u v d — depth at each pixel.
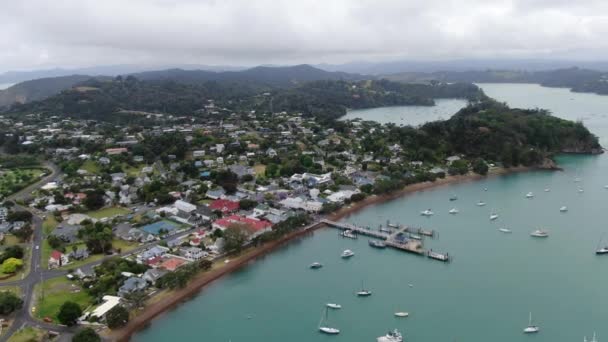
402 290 163.25
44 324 133.75
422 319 143.62
